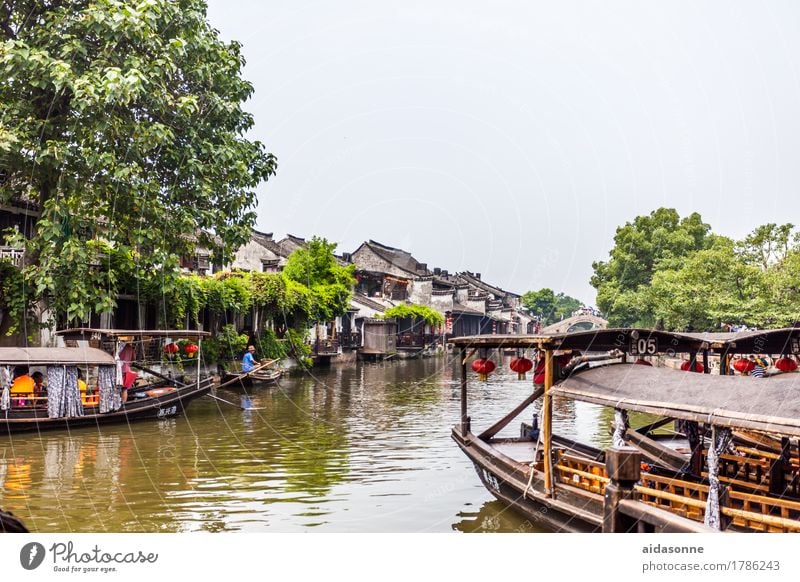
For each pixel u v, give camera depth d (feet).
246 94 60.95
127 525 27.35
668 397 21.76
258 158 62.85
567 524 25.34
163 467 37.91
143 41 51.34
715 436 19.76
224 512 29.32
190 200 57.67
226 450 42.96
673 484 23.62
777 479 23.95
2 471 36.47
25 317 56.90
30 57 48.11
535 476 28.02
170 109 54.90
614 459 18.76
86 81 47.09
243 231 60.03
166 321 75.15
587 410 65.16
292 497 31.89
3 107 49.70
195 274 82.94
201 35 57.41
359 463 39.45
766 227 81.46
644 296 94.38
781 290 75.25
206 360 81.87
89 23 49.03
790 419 17.56
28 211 63.57
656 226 116.88
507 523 28.32
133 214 55.31
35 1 52.90
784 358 37.76
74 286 51.26
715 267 81.05
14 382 49.65
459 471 37.47
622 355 31.17
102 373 50.49
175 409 56.34
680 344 29.43
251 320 97.66
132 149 51.06
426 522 28.43
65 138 53.11
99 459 39.78
